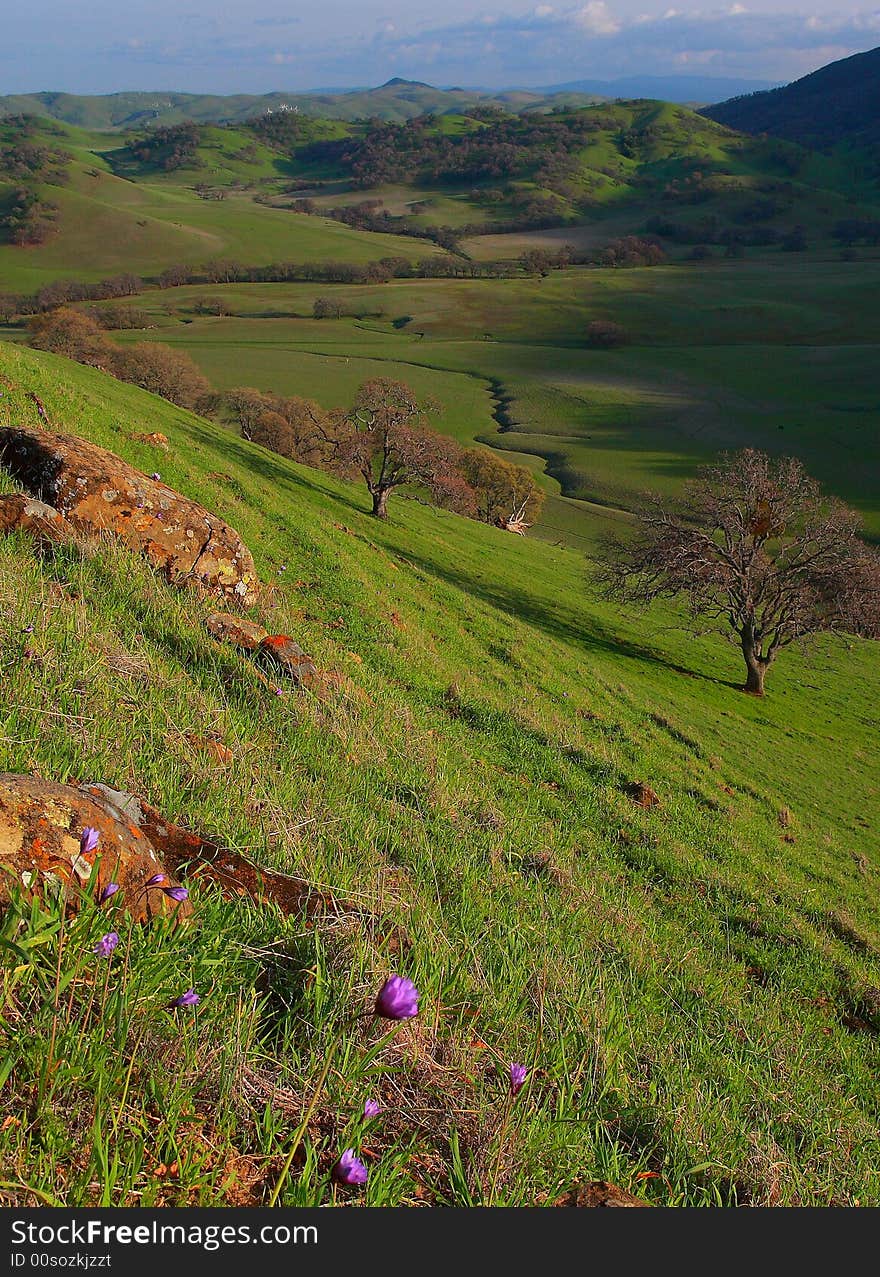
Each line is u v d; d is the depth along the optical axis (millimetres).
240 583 11773
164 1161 2361
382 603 20328
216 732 6309
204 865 3766
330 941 3645
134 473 11219
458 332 184625
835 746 34625
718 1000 7488
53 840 2943
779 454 111812
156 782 4574
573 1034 4102
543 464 110750
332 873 4594
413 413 46906
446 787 9023
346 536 27141
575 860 9891
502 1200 2691
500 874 7125
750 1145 4121
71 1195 2143
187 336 170750
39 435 10547
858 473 104250
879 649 55688
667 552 38688
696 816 15633
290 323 187500
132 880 3150
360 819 6363
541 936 5926
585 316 196250
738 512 38438
